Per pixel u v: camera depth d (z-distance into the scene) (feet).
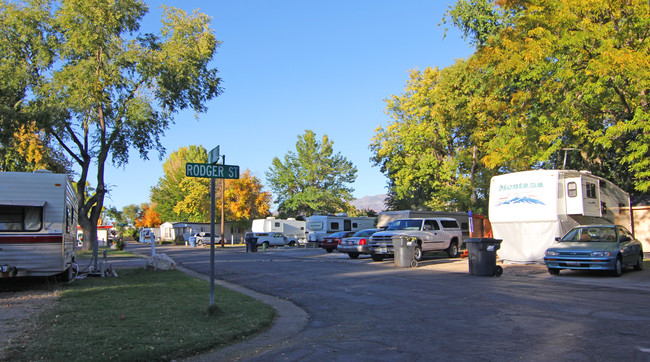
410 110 118.32
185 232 197.88
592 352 18.62
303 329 24.89
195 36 99.96
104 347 19.07
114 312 27.20
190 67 96.32
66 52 88.89
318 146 213.46
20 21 86.48
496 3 59.72
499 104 70.90
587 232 49.62
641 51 49.34
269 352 19.89
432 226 72.13
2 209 38.52
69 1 87.10
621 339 20.56
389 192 181.98
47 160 110.83
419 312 28.45
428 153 120.57
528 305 29.68
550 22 54.03
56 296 34.30
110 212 228.22
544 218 55.57
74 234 49.88
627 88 52.80
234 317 26.14
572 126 62.23
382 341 21.35
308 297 36.04
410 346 20.27
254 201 203.72
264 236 144.87
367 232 82.07
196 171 26.35
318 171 210.18
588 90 54.03
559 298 32.24
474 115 97.25
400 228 72.13
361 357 18.69
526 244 57.52
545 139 61.72
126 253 106.63
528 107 66.03
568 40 52.29
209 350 20.21
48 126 85.66
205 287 39.93
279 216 220.43
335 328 24.80
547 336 21.48
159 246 176.96
